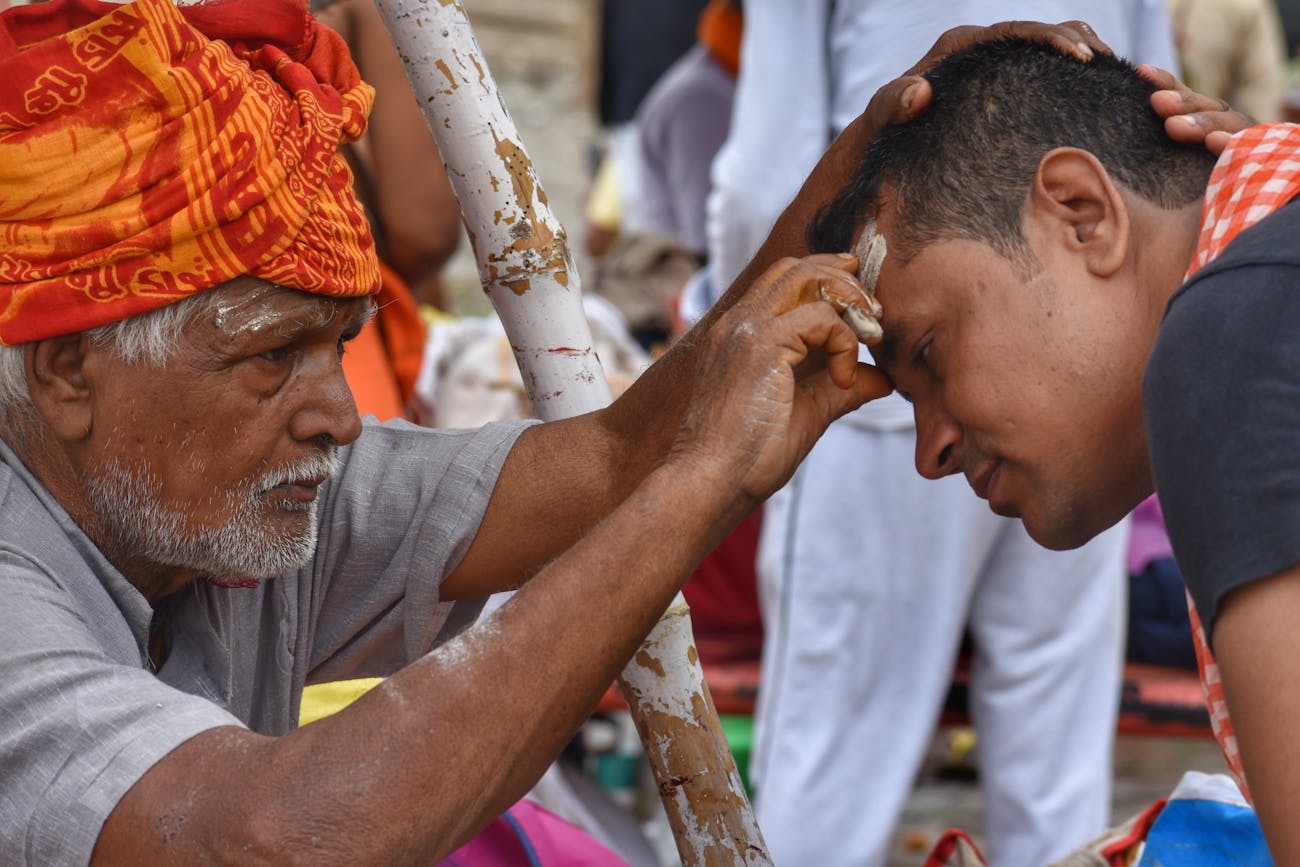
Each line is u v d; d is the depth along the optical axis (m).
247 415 3.53
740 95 7.13
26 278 3.36
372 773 3.09
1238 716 2.77
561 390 4.18
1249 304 2.84
